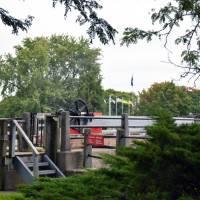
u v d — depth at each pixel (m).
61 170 12.91
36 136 14.19
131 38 9.15
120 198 4.53
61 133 13.16
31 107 67.69
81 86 71.56
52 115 13.29
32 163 12.73
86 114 16.02
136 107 56.47
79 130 15.18
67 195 4.58
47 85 71.19
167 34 8.99
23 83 70.06
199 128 4.61
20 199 4.59
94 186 4.77
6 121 12.40
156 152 4.34
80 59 76.31
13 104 68.31
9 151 12.41
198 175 4.35
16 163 12.39
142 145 4.58
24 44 75.75
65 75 76.00
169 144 4.42
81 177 5.09
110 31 8.81
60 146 13.20
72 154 13.16
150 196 4.33
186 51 9.02
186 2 7.98
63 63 75.81
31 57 71.56
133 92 60.62
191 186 4.43
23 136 12.41
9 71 70.38
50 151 13.12
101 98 71.50
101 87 72.00
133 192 4.54
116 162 5.04
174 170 4.37
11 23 8.98
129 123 13.75
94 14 8.65
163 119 4.73
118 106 73.19
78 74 76.00
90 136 14.69
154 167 4.40
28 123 13.90
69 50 76.12
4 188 12.13
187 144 4.39
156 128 4.42
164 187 4.43
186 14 8.65
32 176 11.91
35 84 70.50
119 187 4.66
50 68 75.81
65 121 13.20
